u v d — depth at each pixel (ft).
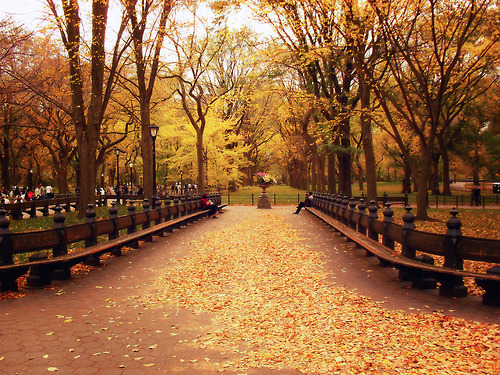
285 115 104.83
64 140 139.44
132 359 14.66
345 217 48.67
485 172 199.62
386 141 153.69
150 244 43.32
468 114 127.24
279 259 34.60
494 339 15.19
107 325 18.33
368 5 50.21
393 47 53.88
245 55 67.05
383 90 61.87
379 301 21.25
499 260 19.17
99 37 58.90
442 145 135.23
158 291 24.54
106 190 178.29
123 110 97.91
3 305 20.86
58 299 22.29
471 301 20.62
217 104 124.98
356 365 13.71
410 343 15.37
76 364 14.15
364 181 329.52
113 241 33.86
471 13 51.11
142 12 58.90
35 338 16.44
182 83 95.71
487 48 56.59
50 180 220.84
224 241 45.55
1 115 85.40
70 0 57.00
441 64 55.36
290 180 249.14
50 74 74.84
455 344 14.99
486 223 64.59
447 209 96.78
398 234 26.43
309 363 14.17
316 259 34.24
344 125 68.44
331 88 69.00
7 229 23.08
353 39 54.08
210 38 86.48
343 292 23.52
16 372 13.38
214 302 22.24
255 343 16.30
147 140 73.41
